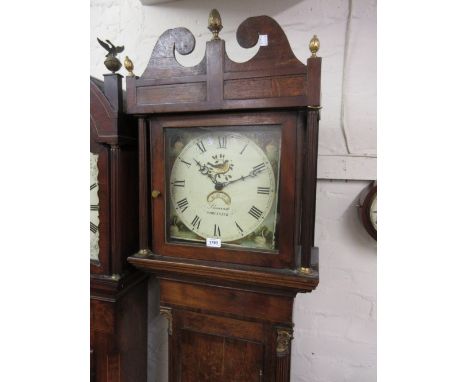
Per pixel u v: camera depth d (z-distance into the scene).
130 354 1.00
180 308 0.84
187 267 0.75
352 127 0.97
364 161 0.96
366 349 1.05
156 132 0.77
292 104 0.65
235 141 0.73
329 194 1.01
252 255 0.73
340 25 0.95
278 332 0.76
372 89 0.95
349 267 1.03
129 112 0.76
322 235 1.03
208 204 0.76
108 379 0.92
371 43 0.94
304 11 0.97
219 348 0.82
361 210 0.92
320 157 0.99
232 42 1.03
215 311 0.81
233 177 0.73
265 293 0.76
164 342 1.21
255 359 0.80
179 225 0.79
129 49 1.16
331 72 0.97
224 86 0.69
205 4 1.05
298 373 1.12
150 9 1.12
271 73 0.66
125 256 0.90
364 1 0.93
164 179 0.78
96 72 1.20
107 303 0.89
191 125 0.74
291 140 0.68
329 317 1.07
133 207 0.93
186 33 0.71
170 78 0.73
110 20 1.17
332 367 1.09
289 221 0.69
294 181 0.68
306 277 0.67
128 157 0.90
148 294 1.18
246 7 1.01
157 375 1.22
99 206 0.86
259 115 0.69
